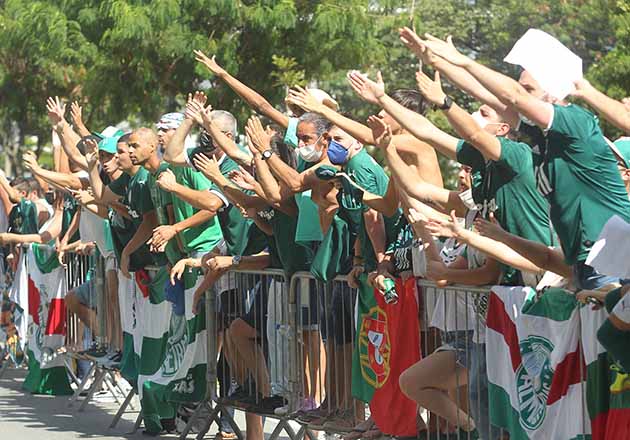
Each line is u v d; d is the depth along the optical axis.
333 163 14.02
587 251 10.45
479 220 10.82
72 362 23.16
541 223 11.48
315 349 15.23
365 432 14.20
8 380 25.47
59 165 24.16
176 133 16.70
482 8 40.09
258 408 16.12
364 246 13.70
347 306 14.53
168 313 17.70
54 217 23.56
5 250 26.56
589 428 10.51
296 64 35.53
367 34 36.12
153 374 18.14
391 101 11.70
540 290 10.93
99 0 36.59
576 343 10.59
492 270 11.98
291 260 15.30
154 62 36.03
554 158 10.49
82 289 21.84
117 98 37.03
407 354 13.12
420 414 13.27
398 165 12.16
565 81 10.65
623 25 36.41
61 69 44.12
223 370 17.19
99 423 19.70
